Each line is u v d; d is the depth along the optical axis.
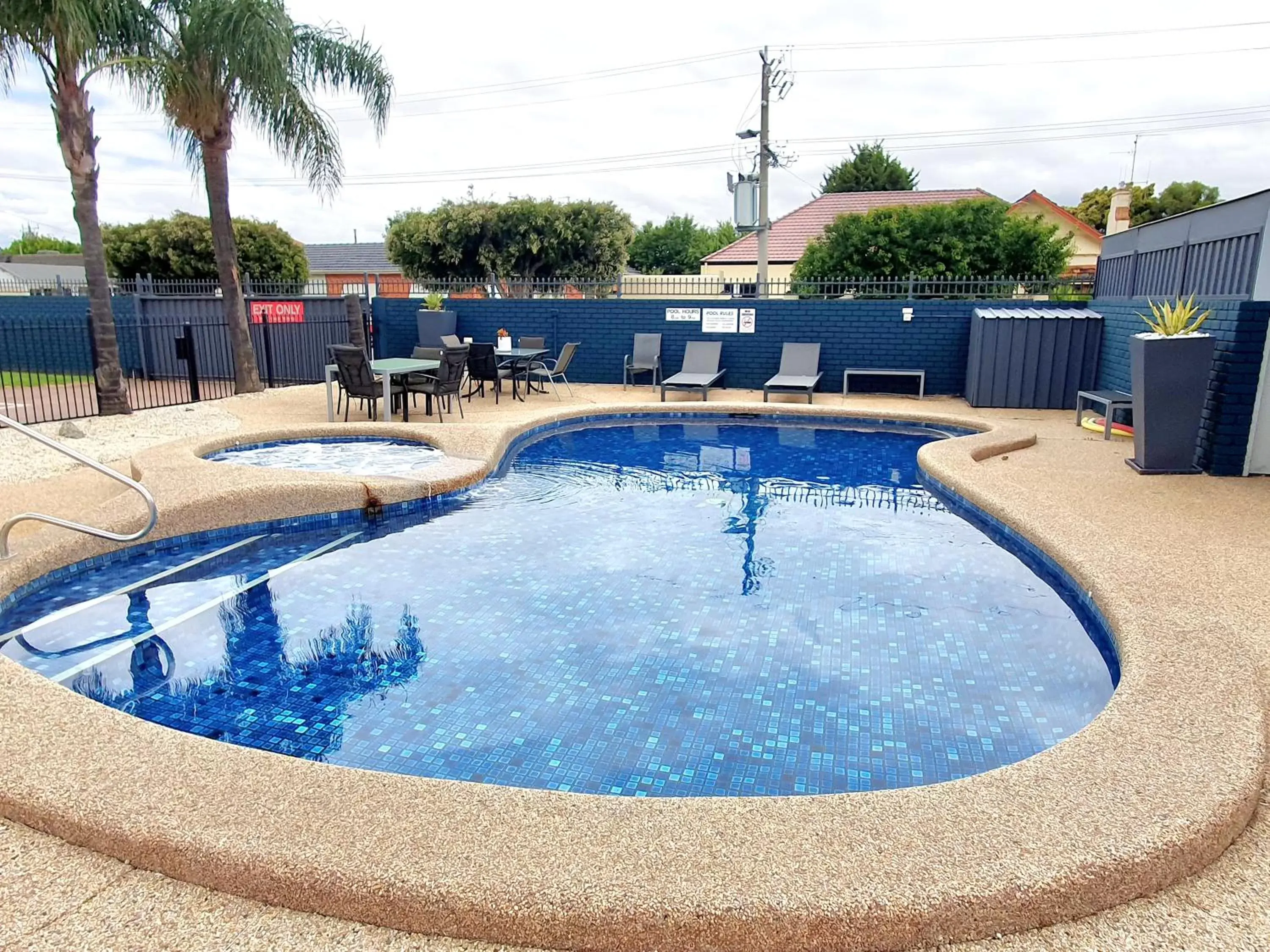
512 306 13.78
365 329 13.13
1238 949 1.75
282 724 3.18
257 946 1.76
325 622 4.10
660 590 4.51
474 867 1.85
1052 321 10.20
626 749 3.00
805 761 2.91
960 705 3.29
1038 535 4.71
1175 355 6.16
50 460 6.84
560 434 9.48
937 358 12.05
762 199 19.66
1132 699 2.67
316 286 15.30
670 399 11.70
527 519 5.91
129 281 18.72
